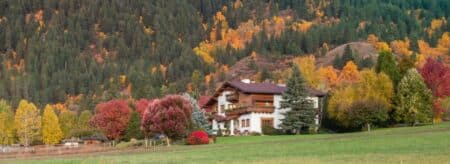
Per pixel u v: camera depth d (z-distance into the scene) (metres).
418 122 115.69
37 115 155.62
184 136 106.56
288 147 78.56
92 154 89.31
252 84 132.50
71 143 127.56
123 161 66.69
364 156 61.16
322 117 126.00
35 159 82.81
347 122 116.25
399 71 124.75
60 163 68.00
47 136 153.25
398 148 67.94
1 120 156.50
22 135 153.00
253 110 123.69
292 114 119.44
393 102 117.75
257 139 103.31
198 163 61.69
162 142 108.19
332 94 125.88
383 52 125.94
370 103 114.44
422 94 115.38
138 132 122.56
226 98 134.38
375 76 118.94
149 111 106.88
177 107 106.12
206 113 133.12
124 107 130.00
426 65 126.06
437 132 86.50
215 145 94.75
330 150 70.50
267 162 59.62
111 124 128.25
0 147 119.75
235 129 127.56
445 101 123.44
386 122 117.94
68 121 168.38
